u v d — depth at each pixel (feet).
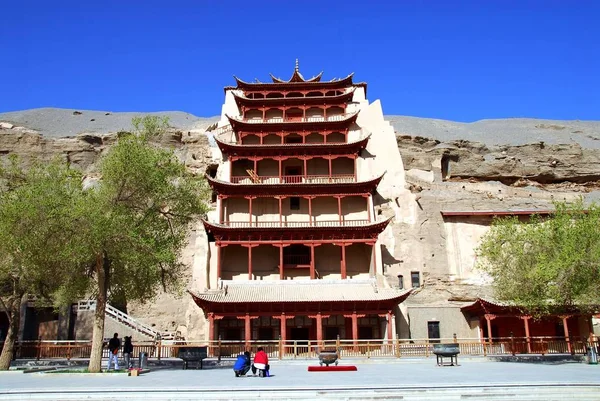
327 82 268.82
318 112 264.31
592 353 124.16
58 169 116.06
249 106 261.03
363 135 245.65
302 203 223.71
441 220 221.46
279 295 173.68
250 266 197.06
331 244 211.82
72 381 80.64
